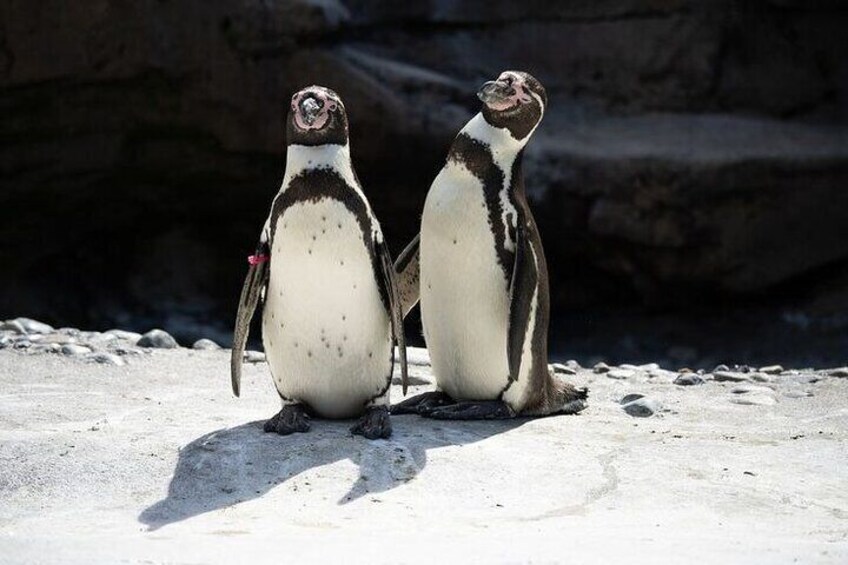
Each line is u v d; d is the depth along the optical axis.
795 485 11.98
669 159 30.52
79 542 9.89
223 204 33.12
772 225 31.14
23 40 30.23
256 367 17.20
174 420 13.64
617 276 32.38
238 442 12.29
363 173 31.59
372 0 32.56
